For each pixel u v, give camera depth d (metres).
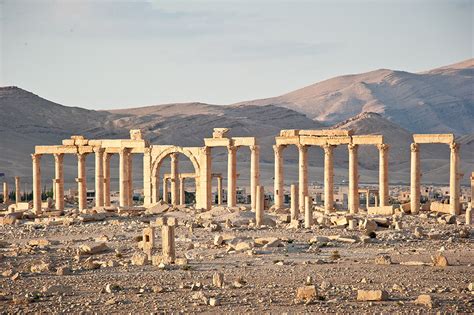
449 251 92.50
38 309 64.19
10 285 75.81
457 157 135.12
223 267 83.19
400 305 62.56
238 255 92.19
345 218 120.62
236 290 70.12
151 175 162.38
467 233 105.94
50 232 122.31
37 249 101.38
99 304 65.69
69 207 188.88
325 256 89.88
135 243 105.62
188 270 81.94
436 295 66.81
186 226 123.19
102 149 162.88
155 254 92.75
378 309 61.34
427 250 93.62
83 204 164.62
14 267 87.38
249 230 116.62
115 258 92.69
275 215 136.38
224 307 63.03
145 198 163.00
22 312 63.12
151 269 83.44
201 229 119.12
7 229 128.38
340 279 74.88
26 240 113.44
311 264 84.12
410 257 87.69
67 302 66.94
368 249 95.19
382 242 100.94
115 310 63.09
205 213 143.00
